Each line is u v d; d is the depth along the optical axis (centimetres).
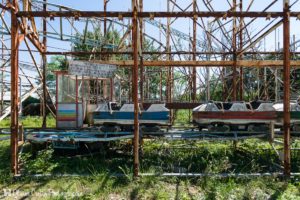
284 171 684
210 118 875
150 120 865
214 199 563
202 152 931
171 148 959
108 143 987
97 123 884
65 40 1121
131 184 643
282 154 731
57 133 830
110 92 1123
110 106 894
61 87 982
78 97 1012
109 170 740
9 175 686
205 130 929
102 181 661
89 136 838
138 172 681
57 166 779
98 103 1052
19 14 679
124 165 793
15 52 682
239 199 563
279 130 909
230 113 867
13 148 689
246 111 866
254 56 1577
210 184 637
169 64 1100
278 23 718
